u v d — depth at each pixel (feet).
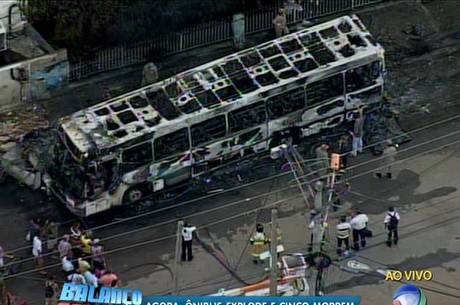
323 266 447.01
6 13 552.41
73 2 555.28
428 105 539.70
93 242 455.63
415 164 508.53
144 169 481.87
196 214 487.20
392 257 464.65
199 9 561.43
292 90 499.92
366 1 593.42
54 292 442.50
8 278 457.27
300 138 512.63
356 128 510.58
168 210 488.44
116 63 556.92
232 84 497.46
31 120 524.93
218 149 495.82
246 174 503.61
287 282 433.07
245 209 489.26
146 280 458.91
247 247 472.03
